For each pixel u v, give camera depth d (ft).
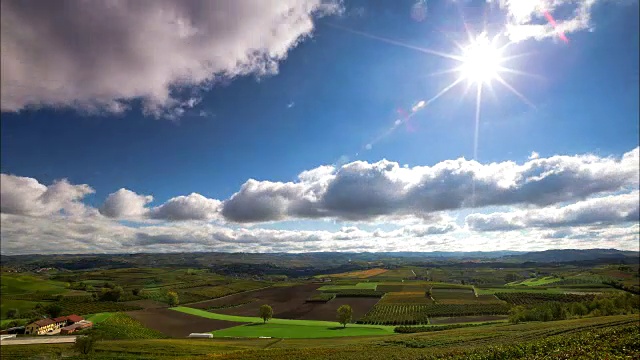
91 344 242.78
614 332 166.20
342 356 203.82
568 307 373.40
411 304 535.60
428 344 230.89
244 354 224.74
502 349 157.89
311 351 229.45
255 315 485.56
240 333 365.61
